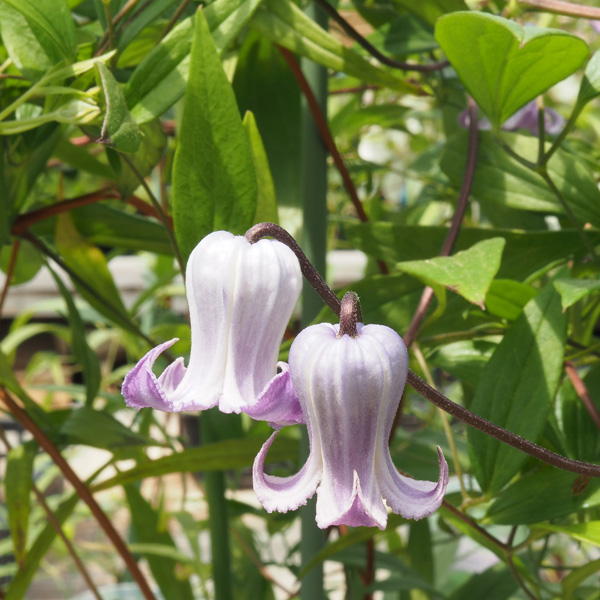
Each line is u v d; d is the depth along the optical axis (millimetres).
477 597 374
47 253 338
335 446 213
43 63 259
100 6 273
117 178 296
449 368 320
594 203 313
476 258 249
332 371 210
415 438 406
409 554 435
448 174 335
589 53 247
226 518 394
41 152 302
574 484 278
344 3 376
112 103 235
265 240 225
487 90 266
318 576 341
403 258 314
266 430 402
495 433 235
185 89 259
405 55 400
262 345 223
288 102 335
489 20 240
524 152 324
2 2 258
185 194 257
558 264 319
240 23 261
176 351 438
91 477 341
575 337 346
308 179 324
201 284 223
